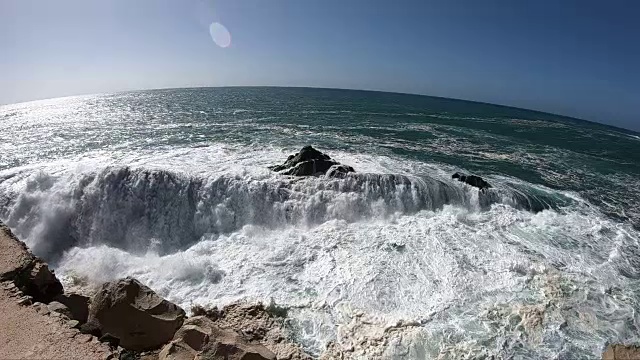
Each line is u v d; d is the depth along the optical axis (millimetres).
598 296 10094
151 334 7379
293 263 11211
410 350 7941
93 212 13062
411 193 15188
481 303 9531
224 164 17734
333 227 13453
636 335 8711
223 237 13016
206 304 9336
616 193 20016
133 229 13133
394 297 9688
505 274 10852
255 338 8023
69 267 11211
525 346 8180
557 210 16453
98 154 19750
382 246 12156
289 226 13906
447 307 9344
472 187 16219
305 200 14359
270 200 14234
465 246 12336
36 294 7758
